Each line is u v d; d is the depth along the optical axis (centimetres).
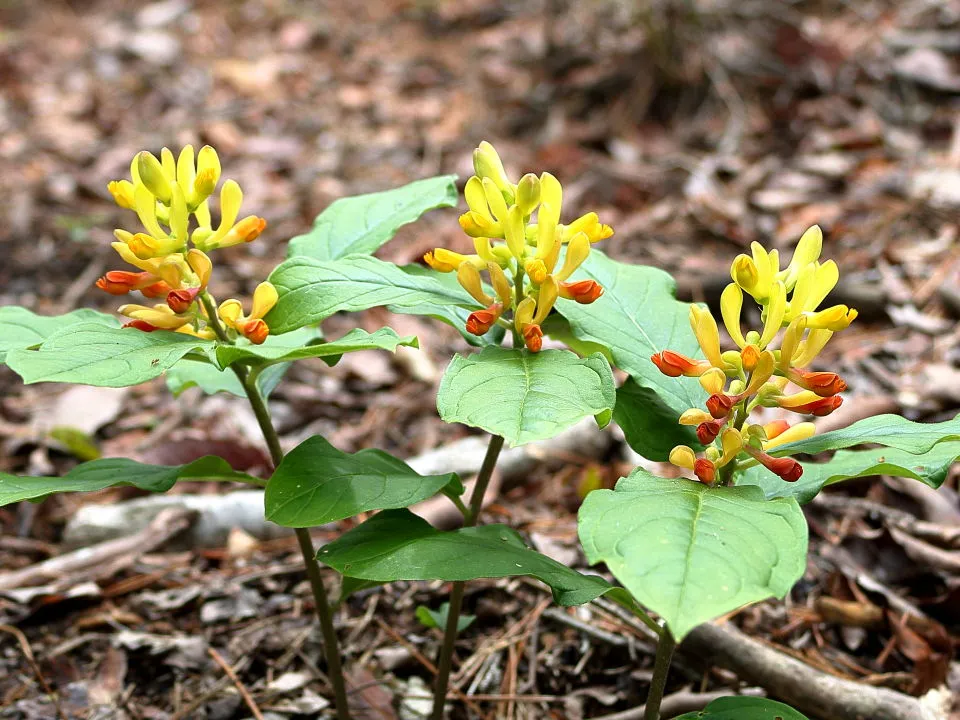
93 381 29
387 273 34
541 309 32
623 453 62
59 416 68
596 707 44
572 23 120
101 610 51
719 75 103
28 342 34
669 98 104
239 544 55
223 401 71
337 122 115
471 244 83
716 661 43
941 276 73
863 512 53
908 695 43
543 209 31
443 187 38
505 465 59
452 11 138
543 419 29
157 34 139
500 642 48
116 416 69
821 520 53
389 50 131
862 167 90
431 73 123
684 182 92
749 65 106
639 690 44
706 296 72
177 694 45
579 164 97
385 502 33
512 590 50
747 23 112
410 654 47
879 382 63
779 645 46
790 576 26
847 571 50
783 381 31
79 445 63
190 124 115
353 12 143
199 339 32
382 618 49
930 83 100
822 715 40
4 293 83
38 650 48
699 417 31
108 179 105
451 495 36
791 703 41
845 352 67
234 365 35
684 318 36
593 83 107
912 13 113
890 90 101
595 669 46
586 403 29
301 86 124
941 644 45
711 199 88
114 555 54
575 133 102
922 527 51
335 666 40
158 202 33
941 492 53
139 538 55
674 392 34
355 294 33
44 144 113
